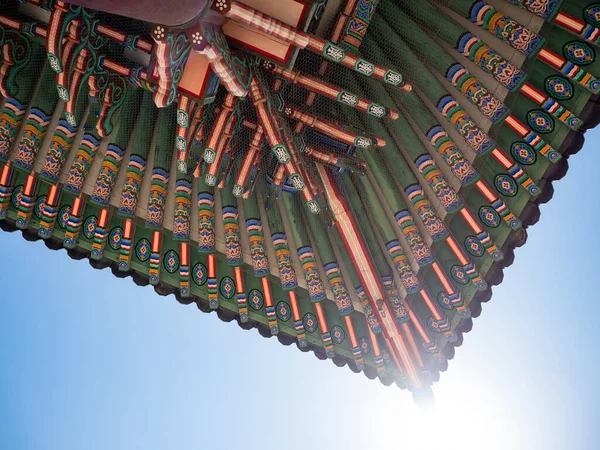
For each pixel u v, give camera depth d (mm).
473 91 15156
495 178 16406
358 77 15891
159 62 12039
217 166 15078
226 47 12766
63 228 17156
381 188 16531
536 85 15648
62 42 13781
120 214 16562
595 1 14367
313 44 13047
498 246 16844
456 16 15359
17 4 14516
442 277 17016
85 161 16047
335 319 18672
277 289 18641
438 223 16281
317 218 17484
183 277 18016
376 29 15648
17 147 16000
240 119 15227
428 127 15781
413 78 15648
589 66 14922
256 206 17281
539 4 14477
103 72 14711
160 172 16438
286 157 14297
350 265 17781
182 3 10828
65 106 14523
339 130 15297
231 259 17234
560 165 15836
